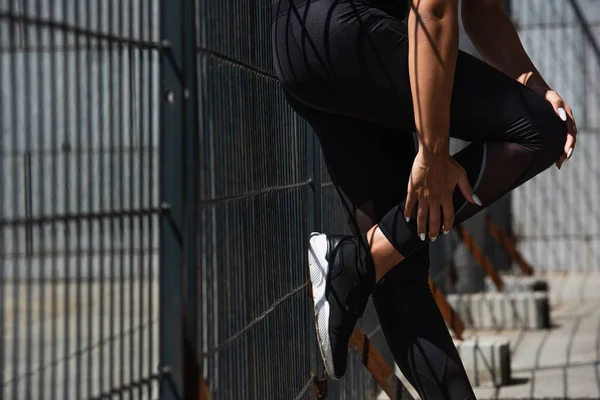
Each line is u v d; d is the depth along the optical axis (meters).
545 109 2.25
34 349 3.10
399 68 2.21
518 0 9.64
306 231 3.03
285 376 2.65
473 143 2.32
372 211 2.45
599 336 6.46
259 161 2.38
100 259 1.45
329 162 2.54
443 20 2.15
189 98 1.71
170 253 1.69
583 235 9.54
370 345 2.87
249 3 2.35
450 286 7.00
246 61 2.29
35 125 1.36
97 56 1.45
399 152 2.47
